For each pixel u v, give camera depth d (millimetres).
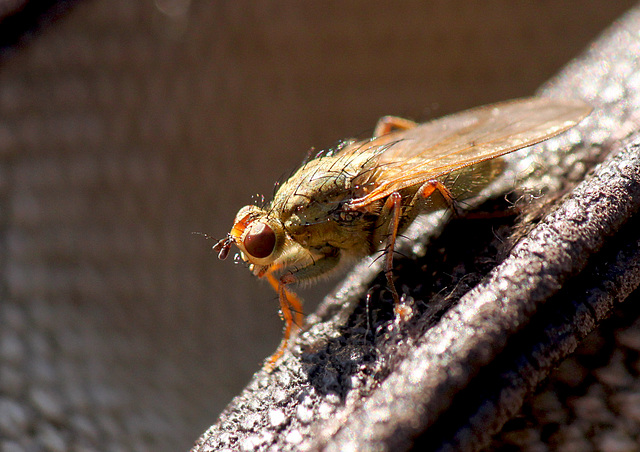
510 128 60
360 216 61
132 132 71
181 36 72
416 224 61
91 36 70
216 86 73
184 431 63
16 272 66
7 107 68
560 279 54
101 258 68
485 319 53
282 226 61
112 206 69
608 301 54
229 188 72
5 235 67
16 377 63
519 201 59
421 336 55
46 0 69
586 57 64
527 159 60
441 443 52
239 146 73
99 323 66
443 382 53
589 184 55
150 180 70
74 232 68
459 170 60
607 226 54
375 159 62
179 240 70
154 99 71
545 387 54
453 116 63
